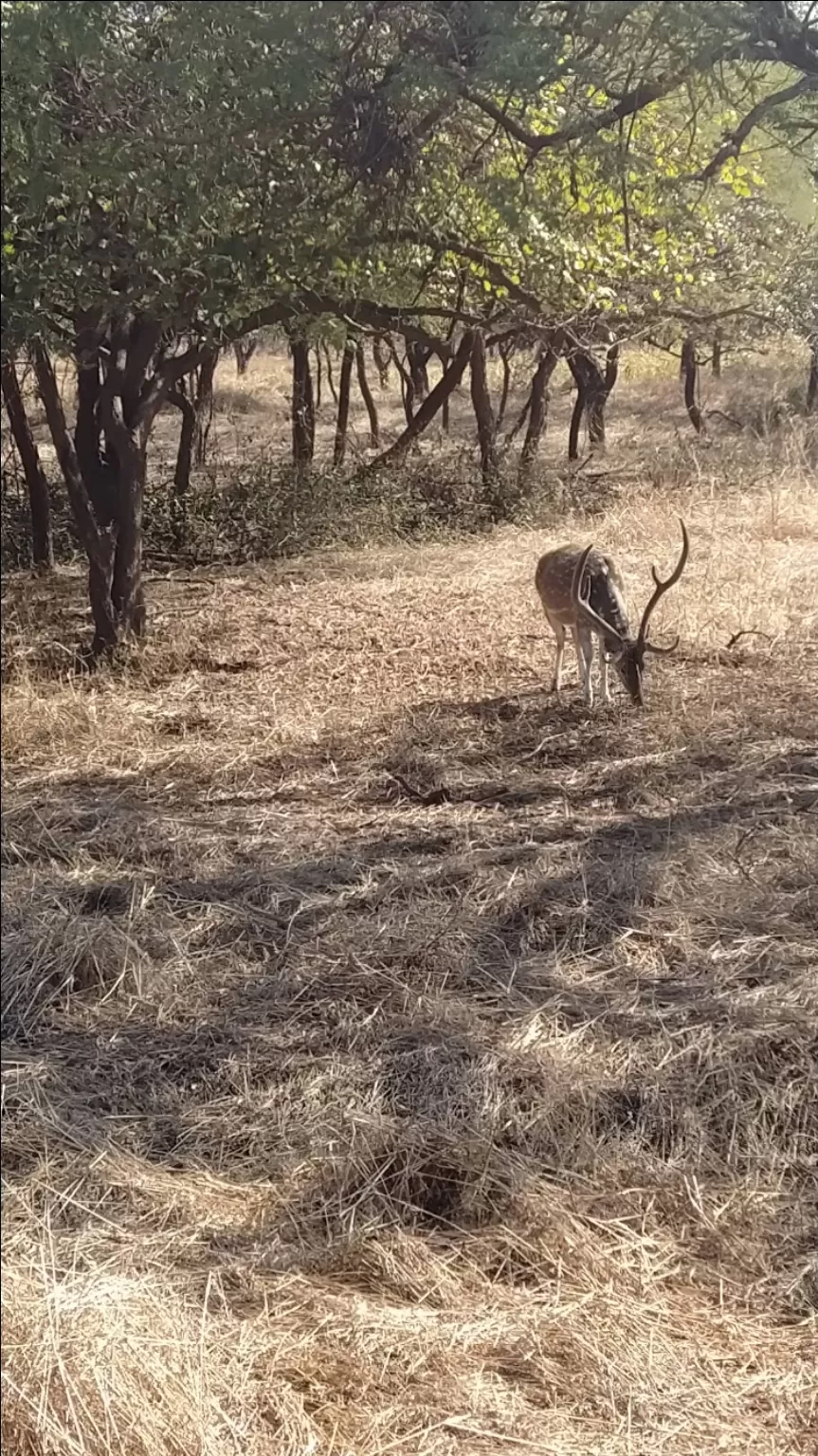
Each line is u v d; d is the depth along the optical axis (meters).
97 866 5.82
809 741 7.26
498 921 5.21
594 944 5.03
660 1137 3.89
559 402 26.77
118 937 4.98
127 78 3.35
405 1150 3.80
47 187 4.06
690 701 7.99
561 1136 3.87
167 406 26.92
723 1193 3.67
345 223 3.68
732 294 10.53
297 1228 3.59
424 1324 3.21
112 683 8.92
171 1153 3.91
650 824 6.18
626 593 10.48
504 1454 2.85
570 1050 4.27
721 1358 3.13
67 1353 2.95
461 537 13.97
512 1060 4.19
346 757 7.39
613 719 7.87
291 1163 3.83
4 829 6.14
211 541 13.95
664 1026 4.38
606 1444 2.89
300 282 6.64
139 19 2.94
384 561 12.95
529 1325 3.21
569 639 9.65
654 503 14.13
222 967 4.95
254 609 11.12
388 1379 3.05
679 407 23.34
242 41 2.86
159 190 3.83
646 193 4.05
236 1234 3.56
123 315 7.31
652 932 5.07
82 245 4.81
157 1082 4.23
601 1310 3.26
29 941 4.99
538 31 2.68
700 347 18.78
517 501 14.79
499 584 11.59
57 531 14.36
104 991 4.79
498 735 7.66
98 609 9.45
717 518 13.42
